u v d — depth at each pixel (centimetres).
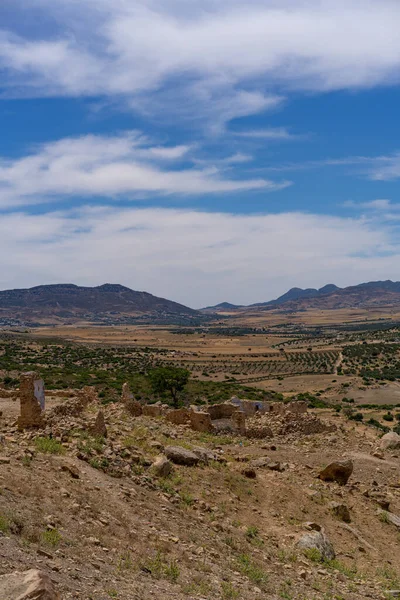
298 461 2956
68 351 16262
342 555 1977
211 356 19288
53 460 1820
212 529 1797
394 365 15150
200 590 1293
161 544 1487
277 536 1952
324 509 2308
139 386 8081
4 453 1753
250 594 1374
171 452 2356
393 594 1673
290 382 12838
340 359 17738
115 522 1509
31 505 1392
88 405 3281
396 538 2256
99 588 1105
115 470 1939
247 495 2256
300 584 1584
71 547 1262
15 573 926
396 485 2892
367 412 8444
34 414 2228
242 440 3294
